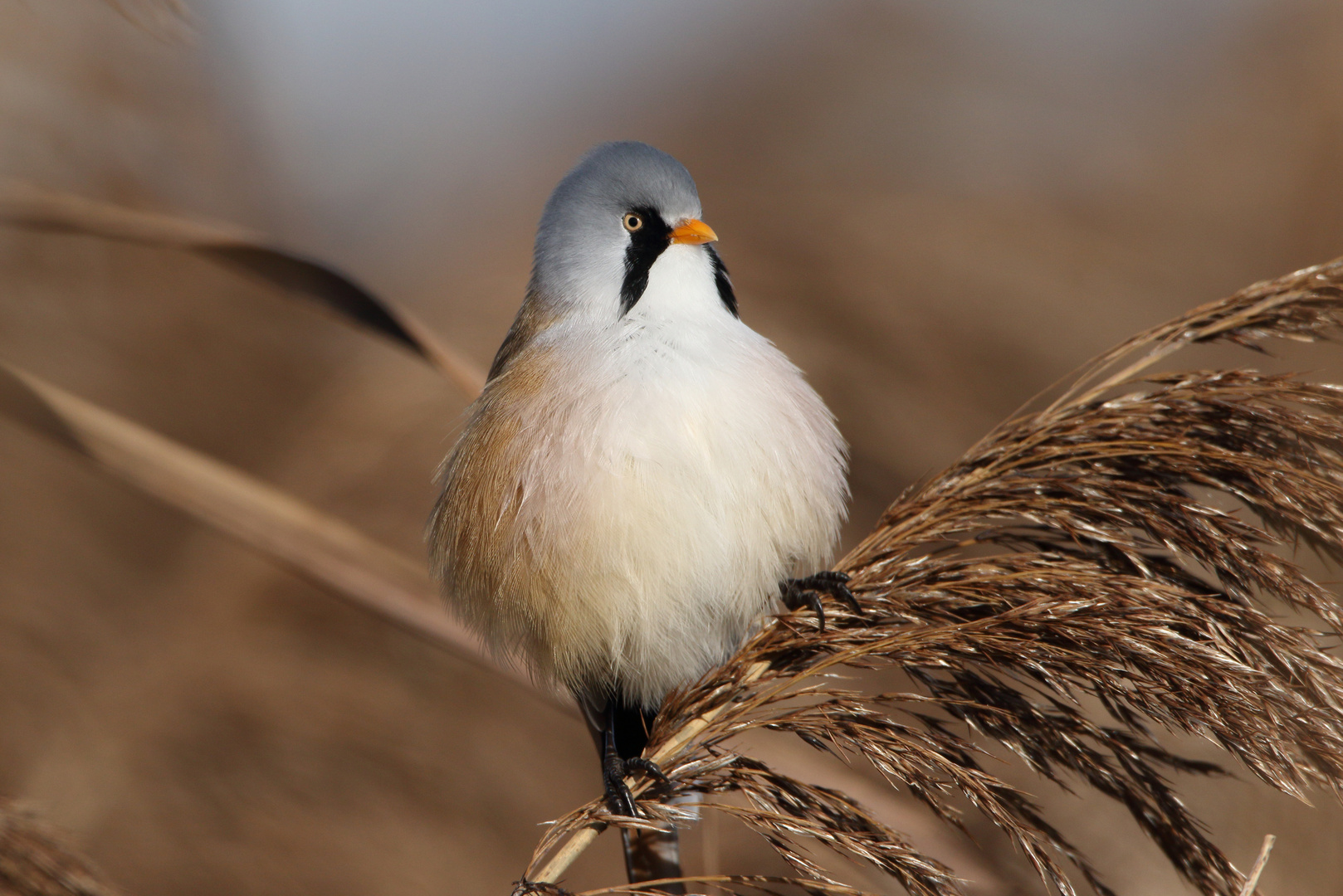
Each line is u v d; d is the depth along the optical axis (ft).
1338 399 18.24
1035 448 19.58
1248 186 57.57
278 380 49.80
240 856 33.71
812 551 21.88
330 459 40.01
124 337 50.01
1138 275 50.11
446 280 49.80
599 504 20.07
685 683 21.54
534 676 22.53
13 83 49.29
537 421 20.94
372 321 22.67
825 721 17.69
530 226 56.39
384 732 36.96
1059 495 19.01
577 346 21.83
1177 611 17.42
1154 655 16.60
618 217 23.03
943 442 43.27
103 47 52.06
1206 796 27.48
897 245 48.01
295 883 33.78
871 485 42.27
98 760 34.55
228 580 39.50
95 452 20.79
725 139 66.59
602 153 23.73
